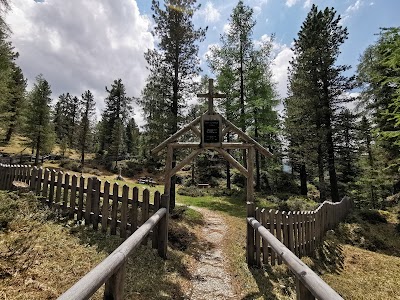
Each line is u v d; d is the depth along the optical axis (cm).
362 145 1914
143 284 439
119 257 266
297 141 2216
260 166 2644
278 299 455
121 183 2495
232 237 880
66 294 170
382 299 561
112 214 640
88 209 662
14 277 365
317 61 1962
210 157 3531
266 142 2086
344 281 645
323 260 785
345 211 1486
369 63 1564
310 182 3462
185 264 598
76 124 5297
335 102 1933
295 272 280
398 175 1498
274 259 632
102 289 373
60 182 715
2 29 1110
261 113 1955
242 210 1451
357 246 1070
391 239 1179
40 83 2920
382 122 1475
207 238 850
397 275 720
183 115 1370
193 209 1285
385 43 716
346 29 1975
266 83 2002
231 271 584
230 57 1959
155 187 2545
